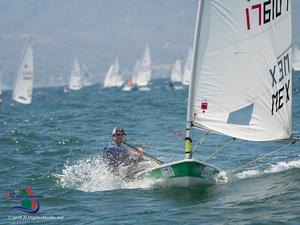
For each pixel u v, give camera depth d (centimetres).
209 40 4362
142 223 3472
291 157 5575
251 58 4450
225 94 4419
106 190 4459
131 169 4766
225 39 4381
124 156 4831
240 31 4400
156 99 19038
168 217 3572
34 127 9781
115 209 3850
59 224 3559
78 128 9381
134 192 4331
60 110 15538
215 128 4416
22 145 7362
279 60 4566
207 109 4406
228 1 4359
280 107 4606
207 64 4378
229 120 4438
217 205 3794
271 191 4094
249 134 4494
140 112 12444
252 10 4409
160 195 4181
